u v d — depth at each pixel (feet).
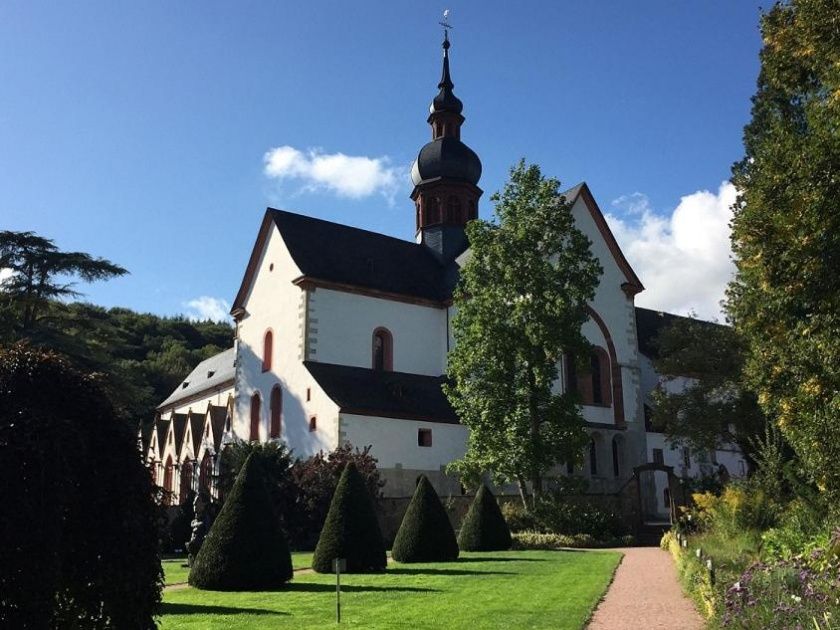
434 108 183.52
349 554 71.51
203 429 194.90
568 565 76.07
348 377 136.77
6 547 23.26
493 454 107.24
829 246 49.57
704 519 94.27
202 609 49.75
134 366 263.29
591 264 113.09
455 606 49.19
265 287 151.94
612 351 151.02
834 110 48.52
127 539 26.14
